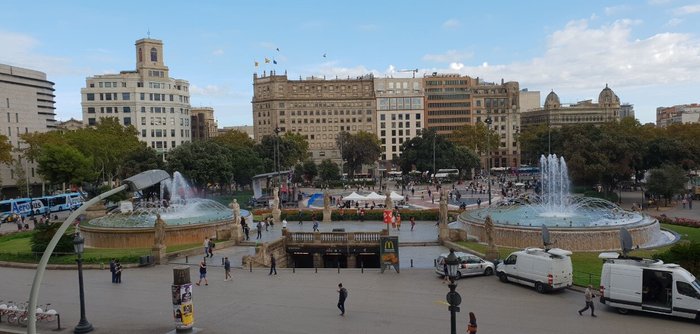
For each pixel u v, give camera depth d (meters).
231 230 59.41
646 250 46.66
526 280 35.91
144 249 53.84
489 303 32.53
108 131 120.19
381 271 42.16
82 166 94.38
